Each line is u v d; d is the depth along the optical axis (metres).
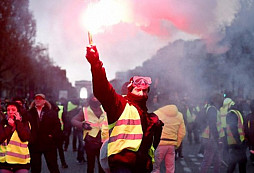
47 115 6.72
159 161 6.65
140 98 3.06
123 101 2.93
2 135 5.19
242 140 7.12
